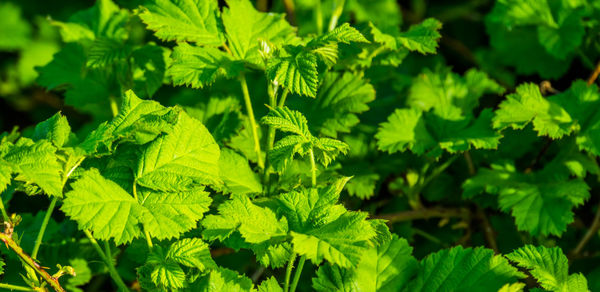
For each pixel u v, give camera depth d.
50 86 0.90
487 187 0.88
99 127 0.74
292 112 0.75
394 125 0.88
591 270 0.90
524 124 0.86
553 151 0.92
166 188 0.74
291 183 0.80
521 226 0.85
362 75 0.87
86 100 0.90
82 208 0.72
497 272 0.76
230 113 0.85
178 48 0.80
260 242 0.72
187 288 0.74
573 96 0.88
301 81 0.76
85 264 0.84
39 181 0.71
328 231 0.71
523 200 0.86
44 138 0.74
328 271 0.78
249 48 0.82
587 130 0.87
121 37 0.91
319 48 0.77
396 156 0.91
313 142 0.74
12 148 0.72
